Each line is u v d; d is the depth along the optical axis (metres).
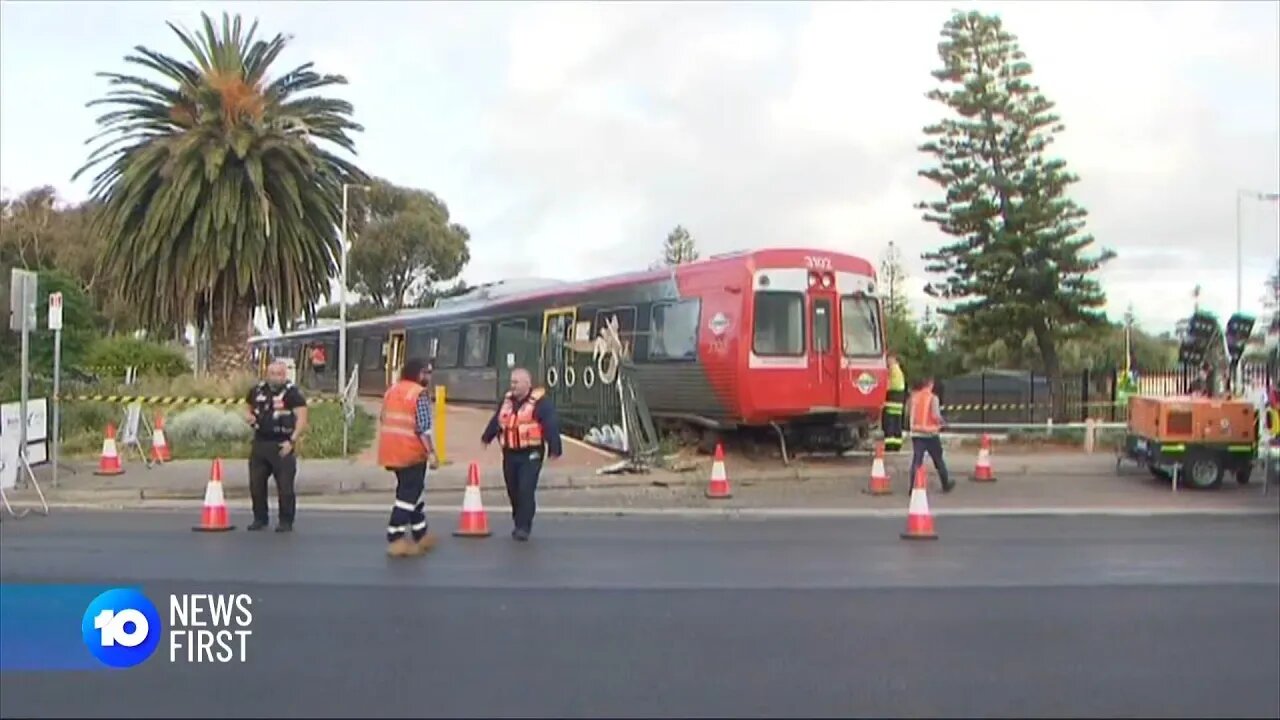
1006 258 32.16
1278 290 26.58
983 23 33.00
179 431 23.11
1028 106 33.06
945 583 10.59
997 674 7.34
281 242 29.55
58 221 54.72
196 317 30.81
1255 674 7.40
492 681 7.05
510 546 12.68
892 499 17.77
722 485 17.78
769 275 20.39
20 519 14.99
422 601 9.45
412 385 11.92
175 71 29.97
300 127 29.92
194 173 28.75
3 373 26.50
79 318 30.88
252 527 13.70
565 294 26.61
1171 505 17.41
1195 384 24.52
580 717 6.36
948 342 43.44
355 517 15.40
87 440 23.05
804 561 11.85
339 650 7.79
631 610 9.18
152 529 13.84
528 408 13.10
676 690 6.90
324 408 28.34
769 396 20.17
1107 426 24.45
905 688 7.00
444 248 78.62
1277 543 13.55
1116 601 9.77
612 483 18.94
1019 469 21.34
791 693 6.86
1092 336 33.47
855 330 21.05
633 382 20.95
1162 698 6.84
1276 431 18.84
